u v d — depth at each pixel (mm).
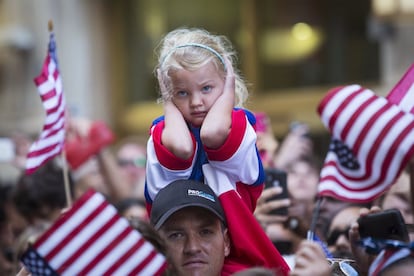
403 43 23016
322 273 7680
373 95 9172
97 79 29016
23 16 29375
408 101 9133
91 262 7703
